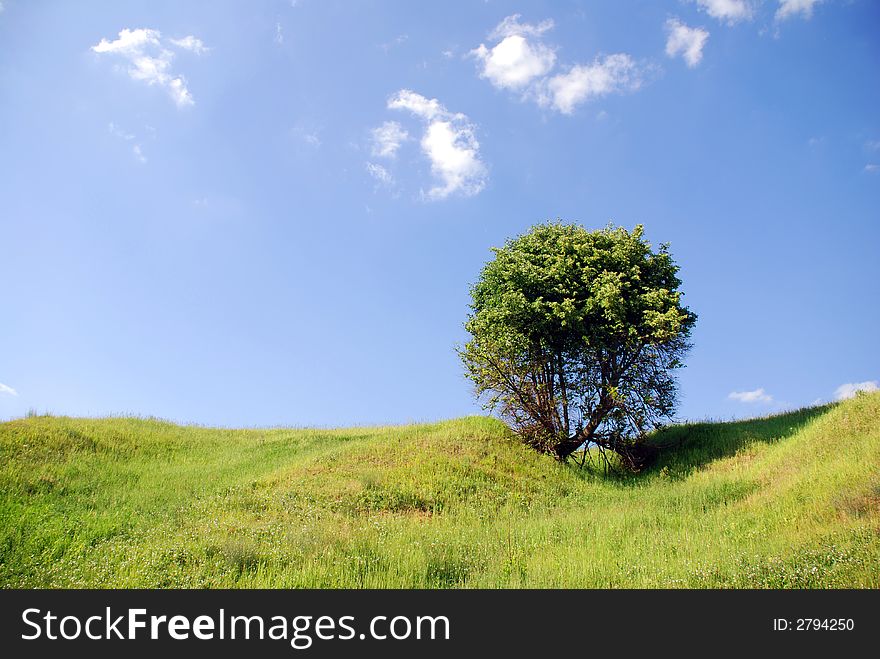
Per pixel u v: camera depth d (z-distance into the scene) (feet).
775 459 71.82
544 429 98.73
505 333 99.30
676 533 52.08
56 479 69.77
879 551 36.86
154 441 97.66
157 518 59.62
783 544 42.27
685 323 100.78
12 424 87.10
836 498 50.14
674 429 108.88
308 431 116.06
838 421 70.18
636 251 102.27
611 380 98.12
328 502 65.87
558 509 69.77
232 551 45.50
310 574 41.01
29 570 42.80
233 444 105.29
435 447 90.17
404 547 48.88
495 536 55.52
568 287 99.81
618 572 41.19
